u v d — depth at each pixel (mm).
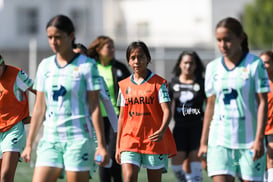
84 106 16562
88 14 106375
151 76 19609
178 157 25984
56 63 16672
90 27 106250
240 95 16500
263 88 16391
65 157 16453
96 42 26406
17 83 20172
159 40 103125
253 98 16547
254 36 92500
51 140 16578
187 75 26500
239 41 16234
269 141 23391
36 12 105750
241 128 16562
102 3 106312
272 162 23297
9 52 83750
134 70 19578
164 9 108375
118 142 19922
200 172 25719
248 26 93250
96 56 26609
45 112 17172
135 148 19281
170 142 19812
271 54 24172
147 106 19391
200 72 26703
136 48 19422
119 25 109125
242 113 16547
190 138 26000
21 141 19984
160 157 19422
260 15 92250
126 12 109062
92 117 16391
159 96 19328
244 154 16562
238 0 107000
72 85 16375
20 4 105188
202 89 26156
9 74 20125
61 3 106125
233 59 16719
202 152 17344
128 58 19656
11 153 19656
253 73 16438
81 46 23016
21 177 31938
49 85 16594
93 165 17016
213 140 16875
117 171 25453
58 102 16484
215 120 16953
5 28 105062
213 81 16922
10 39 104812
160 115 19562
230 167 16656
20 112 20172
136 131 19375
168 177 32250
